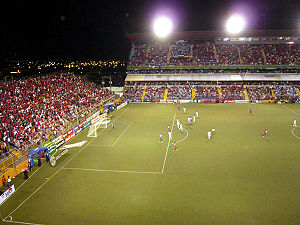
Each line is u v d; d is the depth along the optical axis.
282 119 51.59
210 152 33.59
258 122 49.47
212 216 19.59
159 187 24.55
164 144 37.38
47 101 48.62
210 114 58.06
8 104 41.19
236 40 89.19
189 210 20.52
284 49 84.69
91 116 51.28
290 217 19.19
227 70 82.75
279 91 75.06
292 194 22.52
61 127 41.91
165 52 88.19
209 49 87.75
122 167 29.50
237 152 33.34
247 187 24.00
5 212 21.00
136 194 23.34
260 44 87.81
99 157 32.84
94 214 20.36
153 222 19.05
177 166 29.38
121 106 69.81
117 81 94.38
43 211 20.98
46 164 31.03
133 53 89.81
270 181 25.09
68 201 22.45
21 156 30.69
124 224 18.95
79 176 27.44
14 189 24.41
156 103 75.19
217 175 26.73
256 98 73.69
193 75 81.94
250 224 18.47
